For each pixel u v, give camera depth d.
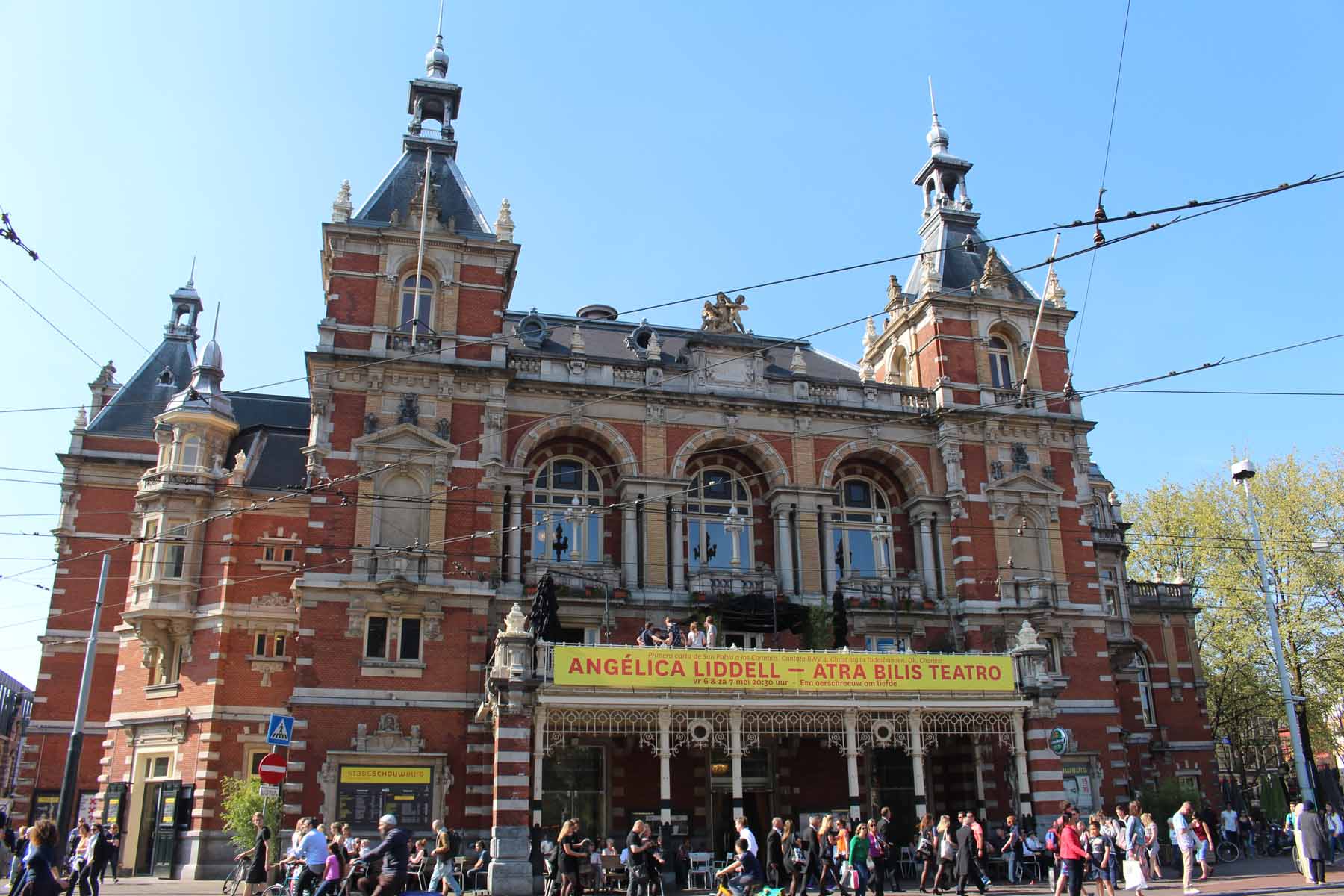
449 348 33.44
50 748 35.88
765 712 28.03
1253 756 55.56
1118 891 23.94
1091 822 24.27
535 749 26.41
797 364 37.72
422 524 31.53
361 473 31.30
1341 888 21.45
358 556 30.66
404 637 30.64
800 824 33.19
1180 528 52.72
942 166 44.84
